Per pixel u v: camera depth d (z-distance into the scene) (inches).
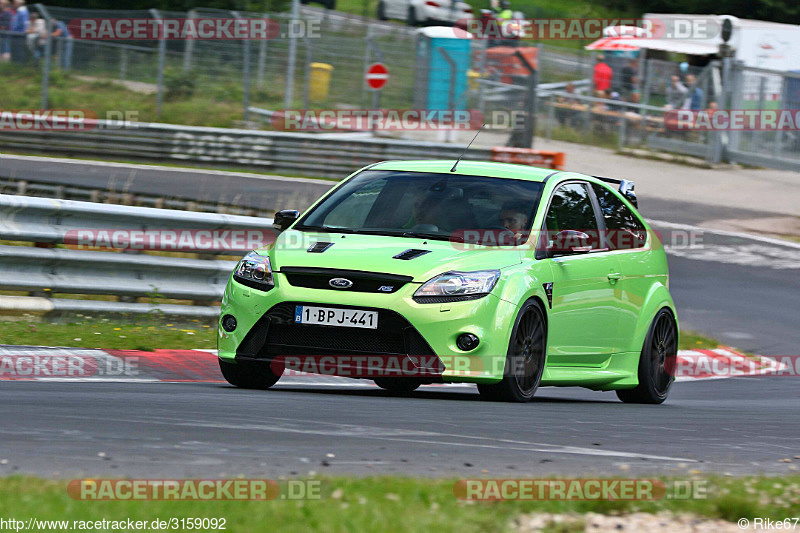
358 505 447.8
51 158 2967.5
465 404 879.1
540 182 1005.8
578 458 641.6
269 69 3479.3
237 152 3002.0
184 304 1400.1
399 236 938.1
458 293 864.3
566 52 3880.4
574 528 443.8
